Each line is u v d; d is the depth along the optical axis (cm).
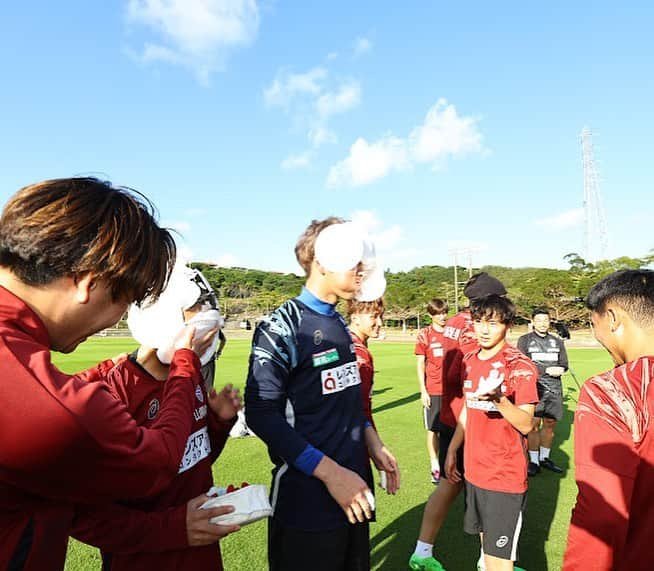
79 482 90
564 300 4672
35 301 96
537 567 330
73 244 92
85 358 1862
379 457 238
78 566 322
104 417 91
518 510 274
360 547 209
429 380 556
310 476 190
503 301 304
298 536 190
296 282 10206
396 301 5966
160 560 167
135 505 163
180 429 120
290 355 192
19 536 88
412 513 420
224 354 2286
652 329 149
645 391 138
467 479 293
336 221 210
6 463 82
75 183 103
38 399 83
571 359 2016
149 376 177
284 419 186
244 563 324
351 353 213
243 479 507
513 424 263
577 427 145
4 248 94
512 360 292
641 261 5078
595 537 130
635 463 132
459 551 354
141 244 103
